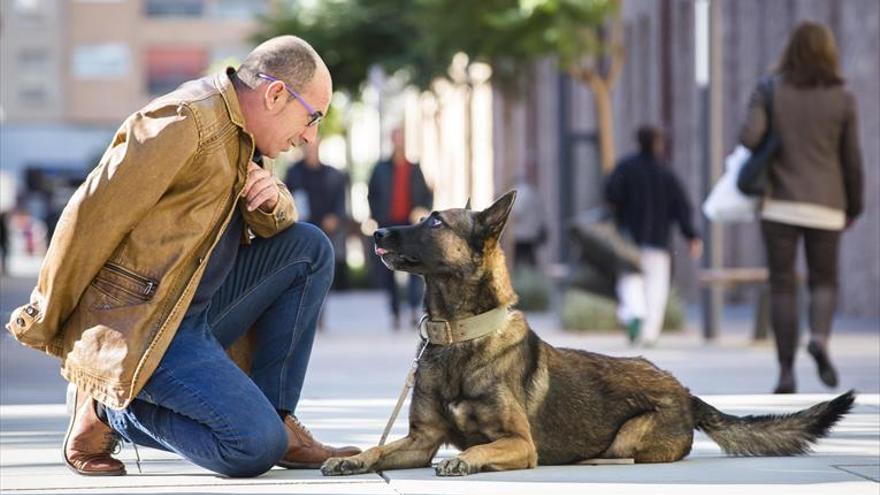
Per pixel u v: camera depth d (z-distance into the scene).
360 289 37.69
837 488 6.79
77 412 7.25
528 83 31.20
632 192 17.75
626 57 33.09
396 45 39.50
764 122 11.67
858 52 21.23
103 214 6.57
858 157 11.66
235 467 6.76
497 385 7.14
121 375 6.57
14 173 86.75
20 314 6.73
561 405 7.43
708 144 18.25
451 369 7.16
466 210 7.25
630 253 17.66
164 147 6.59
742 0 26.34
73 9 89.56
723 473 7.23
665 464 7.57
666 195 17.78
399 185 21.47
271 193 7.04
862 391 11.77
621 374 7.65
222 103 6.77
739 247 27.28
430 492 6.52
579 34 23.88
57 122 89.38
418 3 26.61
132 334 6.59
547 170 40.91
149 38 90.12
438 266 7.13
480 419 7.15
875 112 21.08
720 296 18.16
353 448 7.46
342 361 15.46
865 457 7.87
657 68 30.48
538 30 24.28
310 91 6.91
